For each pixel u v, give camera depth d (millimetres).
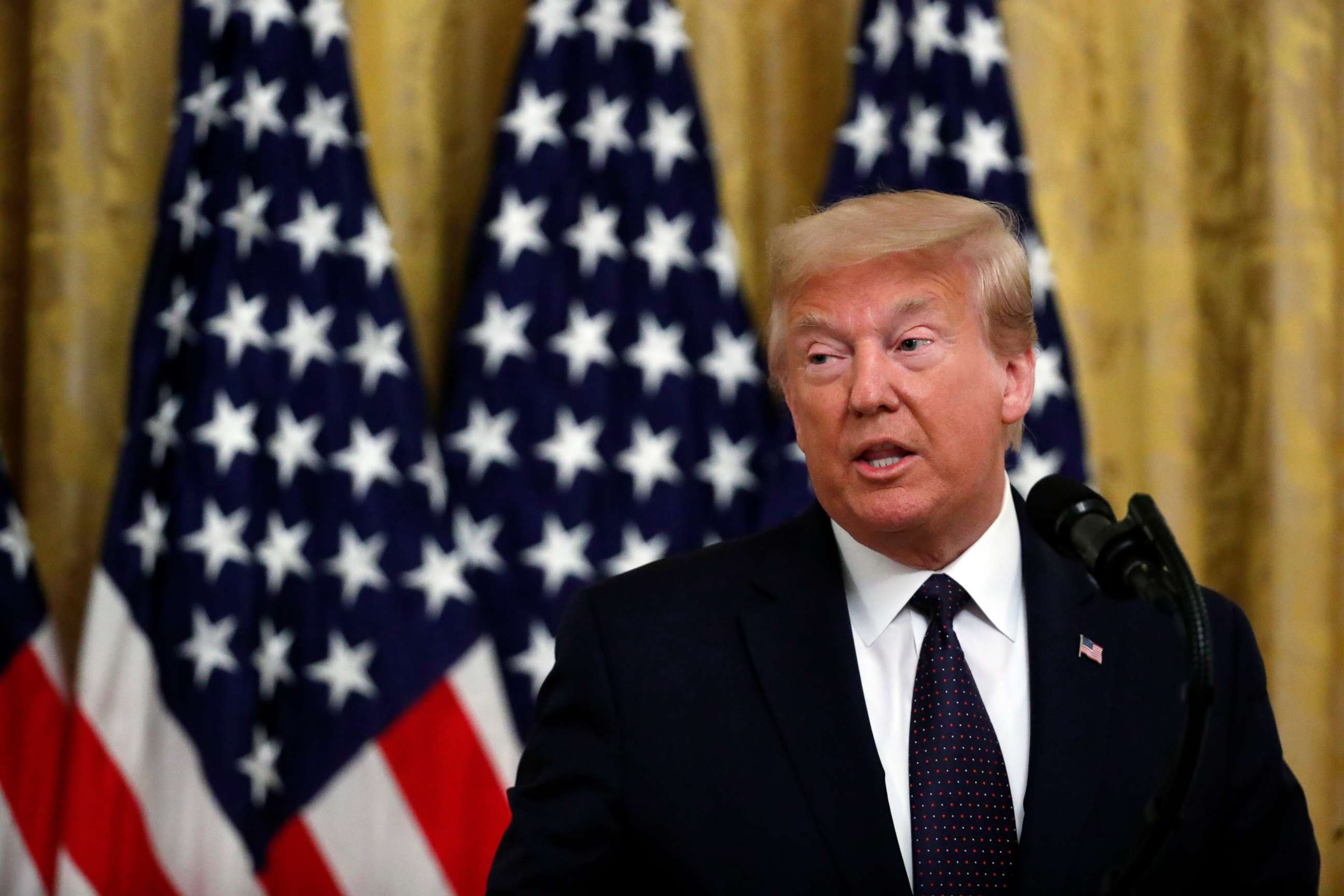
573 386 6934
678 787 3227
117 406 6859
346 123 6852
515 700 6691
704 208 7270
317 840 6332
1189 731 2172
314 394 6629
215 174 6695
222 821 6242
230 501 6422
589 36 7203
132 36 7020
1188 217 8031
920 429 3150
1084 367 7828
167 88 7078
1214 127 8133
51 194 6816
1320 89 8070
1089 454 7453
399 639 6469
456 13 7422
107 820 6160
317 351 6648
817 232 3246
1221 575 7988
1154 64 8008
